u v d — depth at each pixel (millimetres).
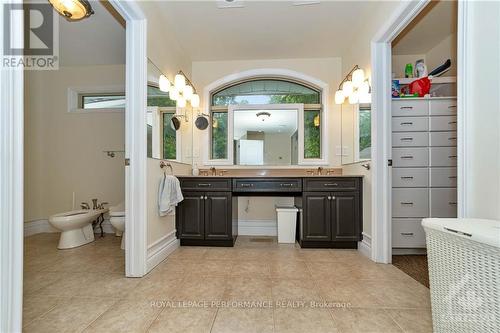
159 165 2346
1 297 904
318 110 3492
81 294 1659
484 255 888
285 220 2984
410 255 2533
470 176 1227
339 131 3369
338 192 2691
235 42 3023
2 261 906
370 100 2418
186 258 2391
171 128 2703
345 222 2678
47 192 3521
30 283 1833
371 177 2367
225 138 3535
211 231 2781
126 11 1877
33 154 3443
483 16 1177
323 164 3383
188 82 3240
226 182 2791
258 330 1273
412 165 2559
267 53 3297
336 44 3084
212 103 3564
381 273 2021
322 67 3426
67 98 3531
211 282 1845
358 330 1275
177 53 2926
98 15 2457
